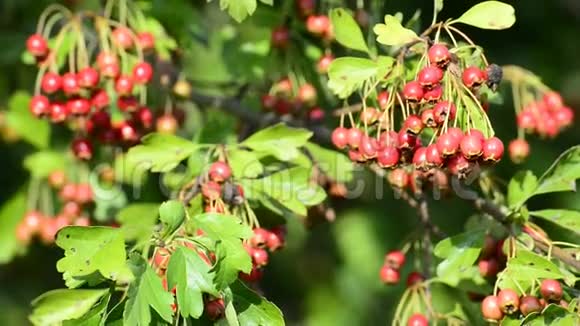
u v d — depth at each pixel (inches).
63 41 287.1
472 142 211.2
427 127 223.0
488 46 422.0
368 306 464.1
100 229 214.5
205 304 216.2
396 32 226.8
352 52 269.9
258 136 253.0
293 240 459.2
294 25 293.7
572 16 435.2
